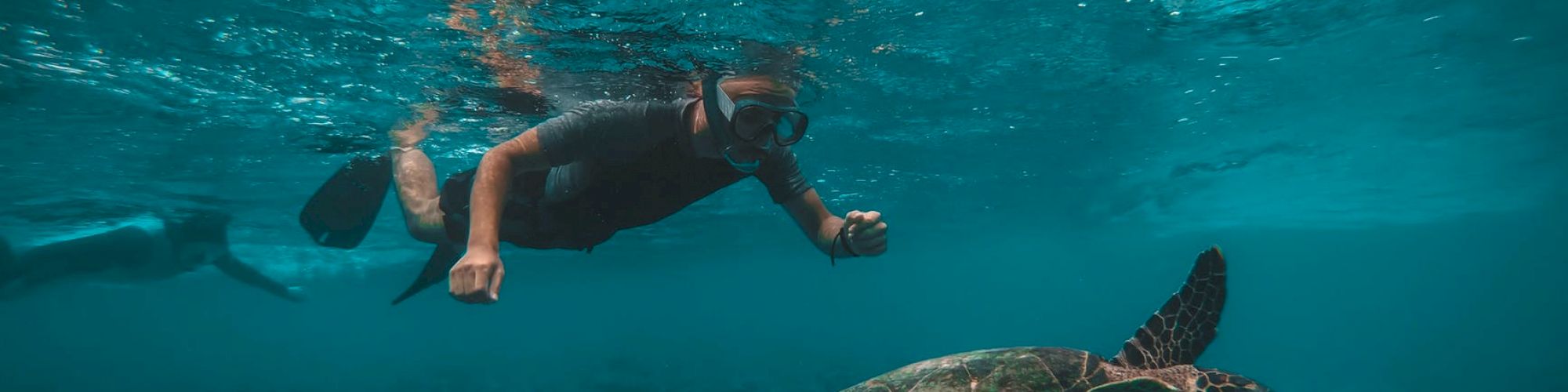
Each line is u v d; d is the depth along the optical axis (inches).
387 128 422.3
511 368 1833.2
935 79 414.6
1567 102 568.1
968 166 700.7
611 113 112.7
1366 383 1902.1
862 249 112.6
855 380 1342.3
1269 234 1734.7
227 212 684.7
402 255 1253.1
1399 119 597.6
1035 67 408.8
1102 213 1172.5
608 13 270.5
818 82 378.3
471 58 314.8
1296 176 877.2
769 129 106.4
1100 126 559.5
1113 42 379.6
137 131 428.5
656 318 5477.4
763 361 1798.7
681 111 112.4
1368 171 864.3
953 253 1925.4
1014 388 102.4
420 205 169.3
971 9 319.0
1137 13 345.4
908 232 1348.4
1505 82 502.9
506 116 400.5
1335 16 368.8
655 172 119.3
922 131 542.6
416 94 363.9
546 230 135.9
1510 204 1344.7
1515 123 638.5
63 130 422.0
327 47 305.3
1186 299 119.3
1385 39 404.5
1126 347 115.3
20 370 2726.4
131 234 582.6
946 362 111.7
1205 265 121.4
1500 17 380.8
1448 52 431.8
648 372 1482.5
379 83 349.1
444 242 165.3
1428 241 2110.0
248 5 267.1
